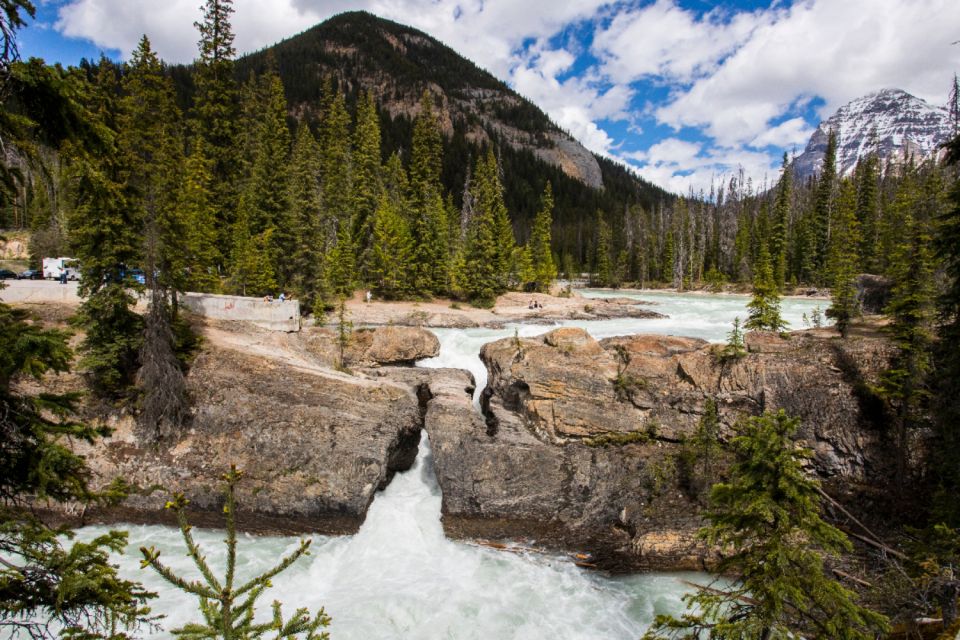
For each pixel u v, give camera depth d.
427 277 55.81
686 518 16.67
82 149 6.36
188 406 19.83
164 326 19.67
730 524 7.48
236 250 40.69
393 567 15.77
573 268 115.00
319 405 20.31
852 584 12.50
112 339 19.67
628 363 22.05
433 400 22.73
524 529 17.45
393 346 29.89
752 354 20.77
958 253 12.23
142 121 31.03
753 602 7.30
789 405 19.31
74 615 5.61
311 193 44.75
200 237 35.72
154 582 14.48
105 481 18.20
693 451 19.02
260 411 19.88
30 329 5.89
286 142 61.16
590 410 20.67
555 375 21.80
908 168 72.75
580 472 18.88
